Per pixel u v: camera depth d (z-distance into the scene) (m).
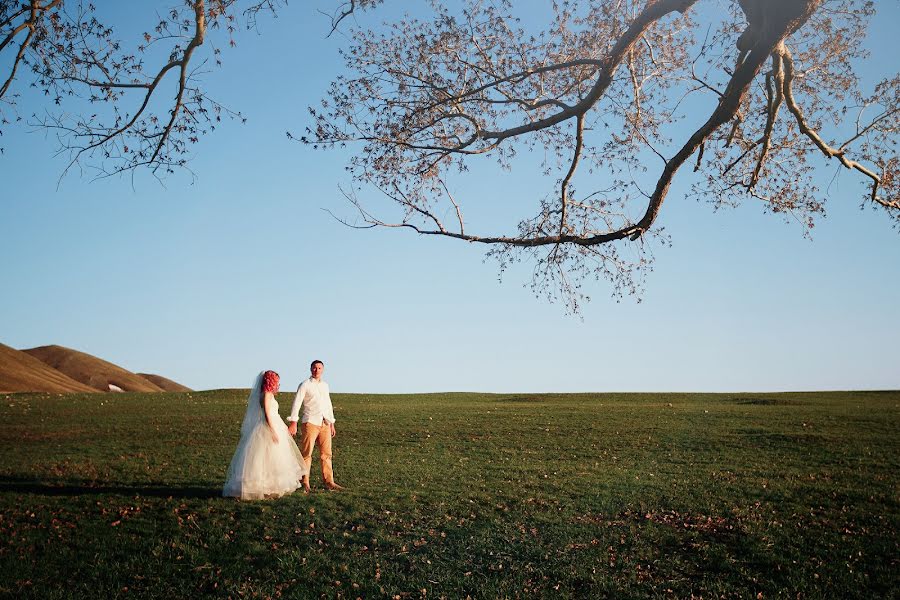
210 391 40.84
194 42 8.64
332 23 9.77
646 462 17.92
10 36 7.82
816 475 15.50
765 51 8.59
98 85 8.77
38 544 10.77
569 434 23.12
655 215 9.75
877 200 10.85
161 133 8.98
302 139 10.11
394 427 25.38
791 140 11.63
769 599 8.88
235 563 10.05
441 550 10.62
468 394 44.19
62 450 20.00
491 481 15.34
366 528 11.55
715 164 12.00
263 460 13.23
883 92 10.94
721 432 22.73
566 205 10.52
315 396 14.35
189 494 13.73
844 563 9.86
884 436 20.89
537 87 10.88
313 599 9.00
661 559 10.23
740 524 11.59
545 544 10.85
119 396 37.47
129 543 10.78
